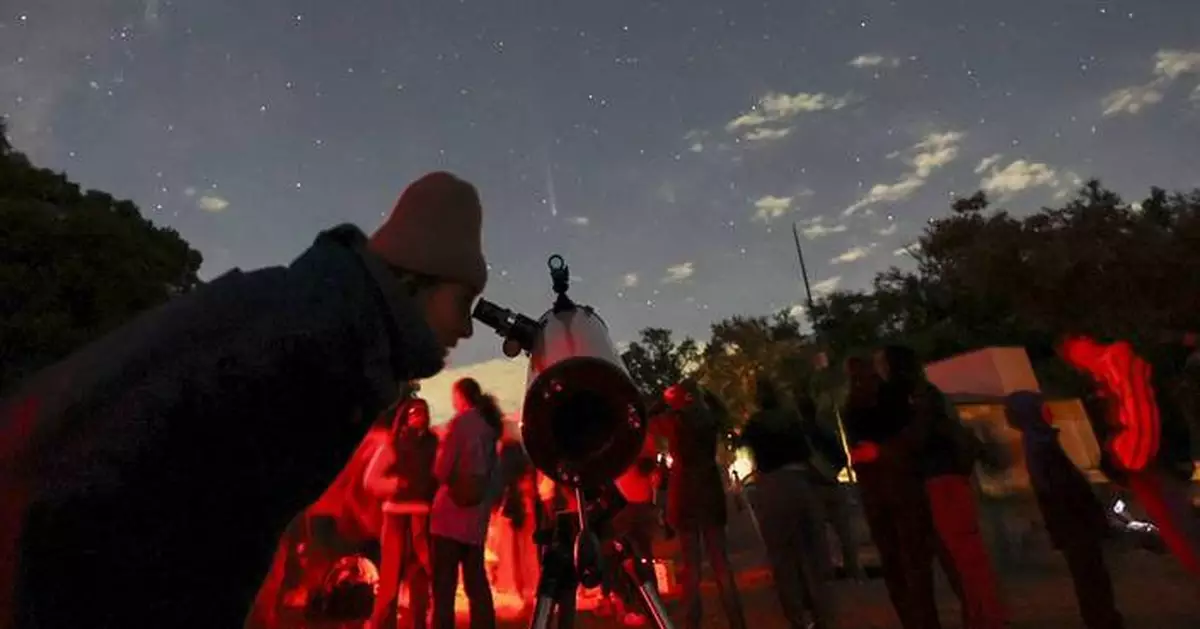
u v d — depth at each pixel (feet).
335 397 3.41
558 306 5.87
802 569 15.60
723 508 15.26
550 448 5.12
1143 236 32.83
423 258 4.06
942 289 70.90
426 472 16.12
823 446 17.04
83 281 40.29
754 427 15.69
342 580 19.07
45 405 3.10
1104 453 13.84
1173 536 13.61
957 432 12.62
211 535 3.15
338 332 3.43
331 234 3.92
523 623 19.85
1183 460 13.61
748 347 84.99
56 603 2.91
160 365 3.19
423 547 16.07
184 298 3.51
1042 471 12.94
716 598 20.99
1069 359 14.08
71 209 45.09
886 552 13.17
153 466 3.05
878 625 15.96
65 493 2.92
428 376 3.93
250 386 3.21
